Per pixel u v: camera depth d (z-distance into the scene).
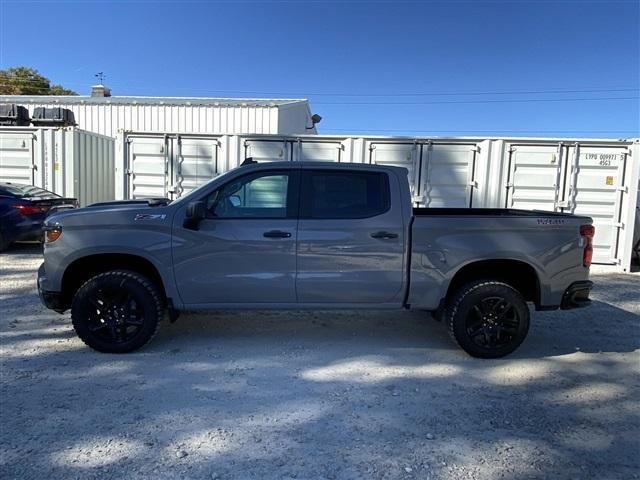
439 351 5.15
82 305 4.72
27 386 4.05
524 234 4.88
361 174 4.92
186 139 10.70
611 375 4.61
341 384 4.23
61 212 4.91
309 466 3.02
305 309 4.94
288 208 4.84
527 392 4.18
